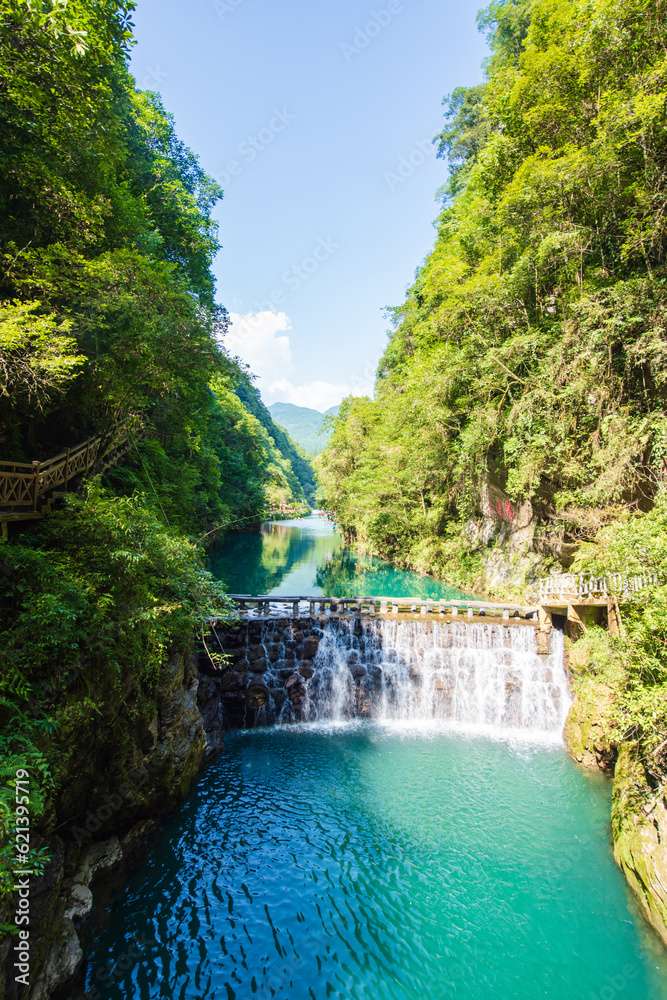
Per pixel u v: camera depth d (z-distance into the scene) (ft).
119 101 52.49
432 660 55.21
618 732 33.63
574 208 54.80
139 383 43.04
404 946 25.94
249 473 208.74
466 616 55.62
